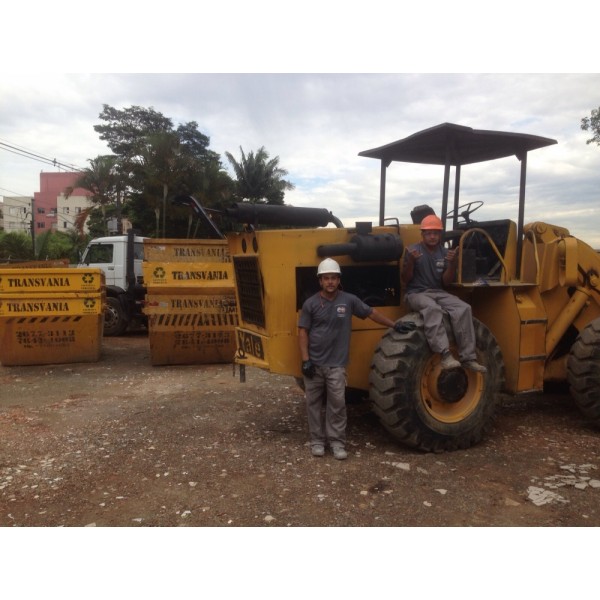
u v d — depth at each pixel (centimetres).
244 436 534
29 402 690
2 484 430
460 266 504
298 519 363
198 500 394
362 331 504
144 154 2883
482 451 486
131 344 1212
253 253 498
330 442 475
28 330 941
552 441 514
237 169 3572
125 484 426
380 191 630
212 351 935
